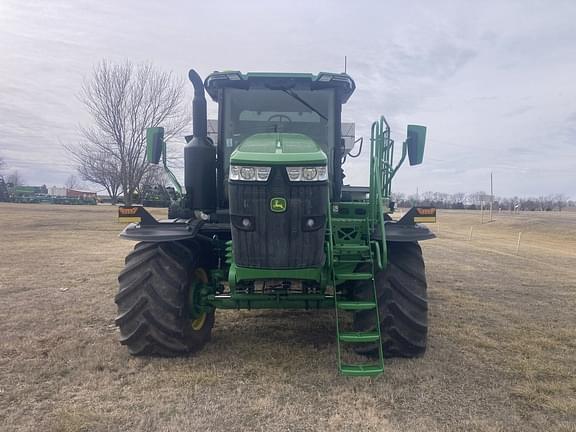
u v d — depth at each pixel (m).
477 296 7.11
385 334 3.99
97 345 4.40
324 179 3.49
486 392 3.46
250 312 5.82
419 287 4.06
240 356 4.16
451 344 4.58
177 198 4.94
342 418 3.05
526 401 3.34
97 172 26.22
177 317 4.00
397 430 2.92
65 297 6.47
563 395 3.44
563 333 5.05
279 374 3.74
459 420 3.04
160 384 3.54
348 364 3.81
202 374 3.71
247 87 4.59
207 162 4.27
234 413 3.11
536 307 6.39
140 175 23.61
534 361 4.14
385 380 3.63
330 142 4.63
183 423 2.97
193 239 4.39
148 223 4.14
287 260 3.54
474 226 33.09
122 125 23.42
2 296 6.51
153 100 23.61
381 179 4.24
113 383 3.56
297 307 4.10
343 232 4.05
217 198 4.64
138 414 3.07
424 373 3.77
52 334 4.72
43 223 22.42
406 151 4.50
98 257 10.88
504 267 10.79
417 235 3.95
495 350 4.43
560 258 13.70
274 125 4.61
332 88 4.62
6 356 4.09
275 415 3.09
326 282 3.85
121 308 4.05
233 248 3.64
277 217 3.46
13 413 3.06
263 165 3.41
